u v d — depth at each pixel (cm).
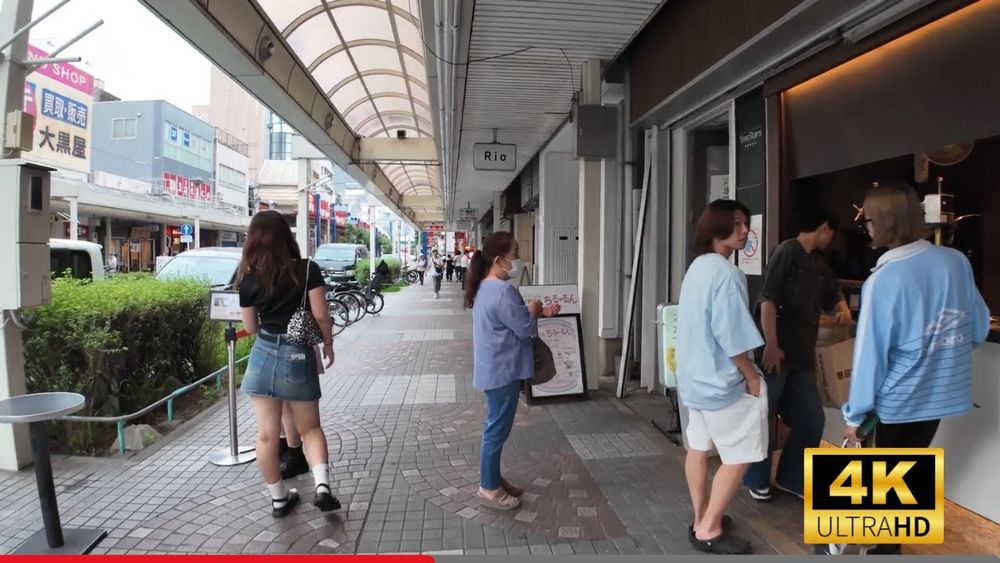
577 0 485
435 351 948
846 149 386
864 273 479
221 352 727
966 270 259
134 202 2856
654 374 645
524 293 638
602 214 670
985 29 293
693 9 509
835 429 421
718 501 304
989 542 306
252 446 481
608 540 327
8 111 414
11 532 339
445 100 777
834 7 348
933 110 322
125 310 508
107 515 359
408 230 6788
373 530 341
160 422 554
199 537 332
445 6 484
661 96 583
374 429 530
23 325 421
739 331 284
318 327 363
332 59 934
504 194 2014
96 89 4669
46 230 427
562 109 838
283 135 7606
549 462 443
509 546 322
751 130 485
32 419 292
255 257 354
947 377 254
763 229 459
